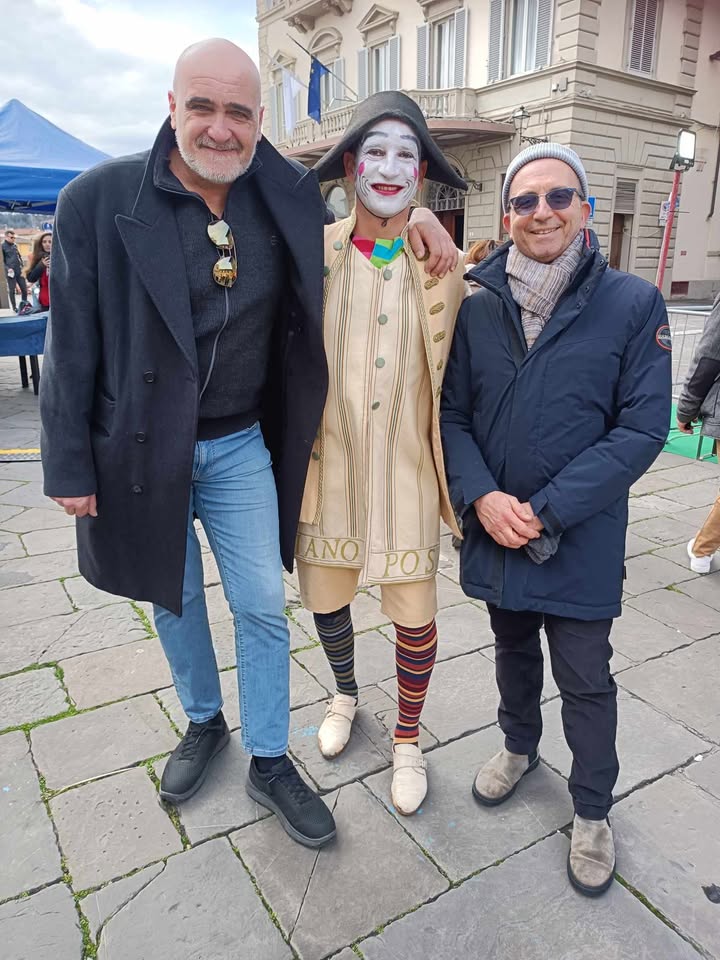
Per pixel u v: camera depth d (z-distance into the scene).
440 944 1.56
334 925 1.60
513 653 1.89
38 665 2.57
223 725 2.15
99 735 2.21
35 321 7.00
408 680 1.96
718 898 1.67
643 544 3.74
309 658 2.66
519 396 1.65
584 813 1.75
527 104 15.12
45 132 6.86
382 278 1.72
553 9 14.27
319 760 2.13
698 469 5.07
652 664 2.63
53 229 1.57
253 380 1.75
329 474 1.85
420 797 1.93
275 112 22.14
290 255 1.65
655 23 15.16
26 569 3.38
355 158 1.70
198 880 1.71
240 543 1.79
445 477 1.86
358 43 18.58
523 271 1.62
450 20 16.30
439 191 17.36
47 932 1.58
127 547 1.75
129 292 1.57
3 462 5.17
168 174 1.56
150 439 1.64
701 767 2.10
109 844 1.81
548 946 1.56
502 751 2.05
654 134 16.09
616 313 1.56
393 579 1.84
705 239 18.45
